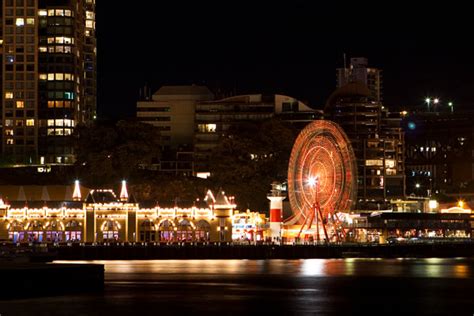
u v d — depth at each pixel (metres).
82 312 115.75
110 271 193.12
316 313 121.81
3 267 128.75
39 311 115.19
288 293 146.38
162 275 181.12
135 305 125.69
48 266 132.62
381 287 158.38
